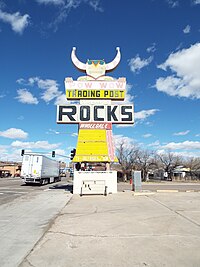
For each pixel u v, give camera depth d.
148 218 9.75
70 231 7.68
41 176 35.84
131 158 63.50
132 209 12.16
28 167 35.91
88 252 5.70
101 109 22.94
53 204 14.43
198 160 88.88
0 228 8.20
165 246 6.12
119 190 25.64
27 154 36.16
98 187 21.00
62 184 40.69
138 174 23.41
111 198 17.44
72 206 13.49
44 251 5.79
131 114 22.81
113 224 8.66
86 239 6.77
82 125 22.67
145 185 42.75
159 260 5.19
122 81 23.47
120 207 12.91
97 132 22.56
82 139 22.39
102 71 23.64
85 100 23.27
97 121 22.73
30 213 11.26
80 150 22.17
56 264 5.00
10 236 7.15
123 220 9.38
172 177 79.75
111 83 23.42
